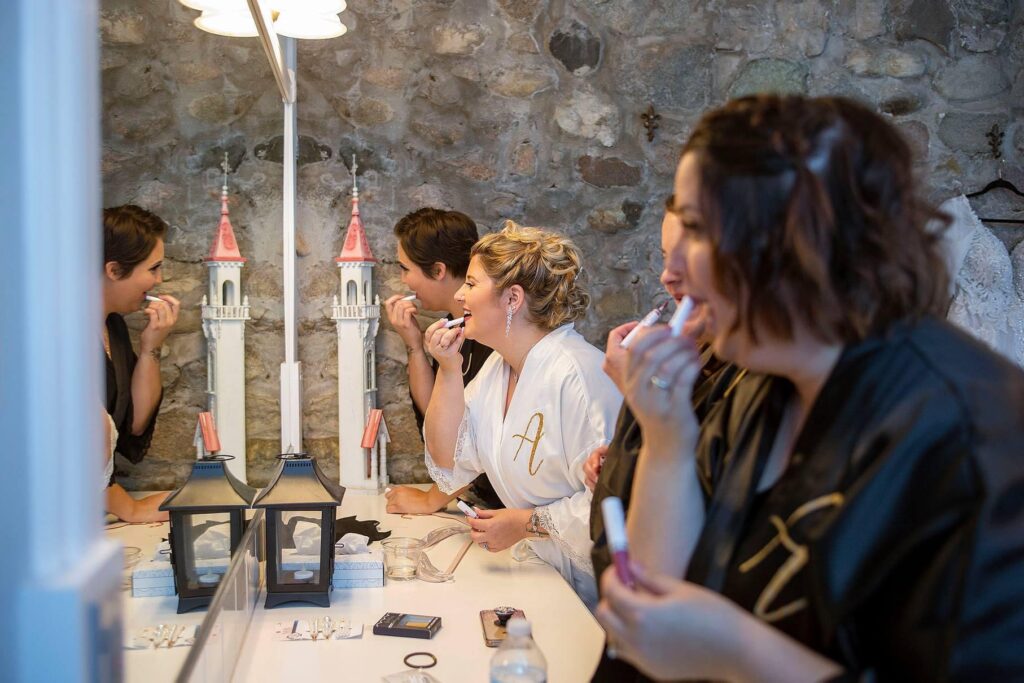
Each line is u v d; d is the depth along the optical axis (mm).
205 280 1277
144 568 827
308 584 1549
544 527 1770
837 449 682
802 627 682
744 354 733
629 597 702
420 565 1744
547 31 2742
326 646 1365
